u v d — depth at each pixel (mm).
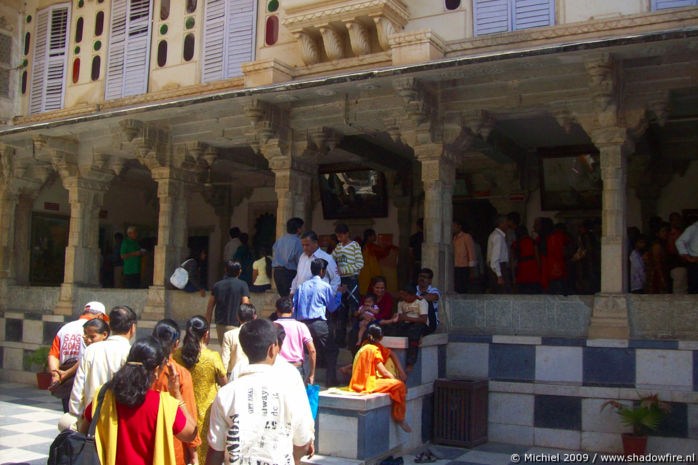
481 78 8703
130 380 3848
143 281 15945
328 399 6875
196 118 10953
